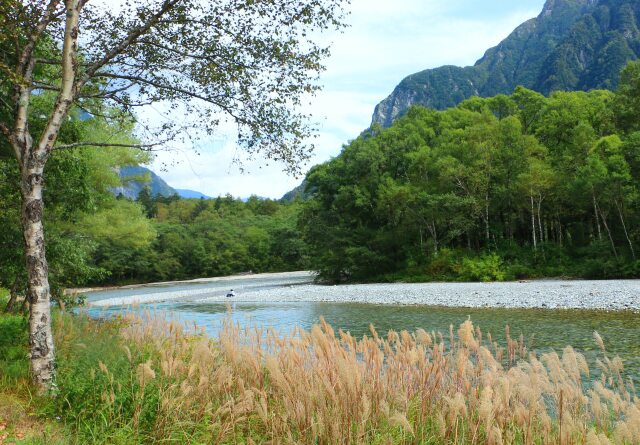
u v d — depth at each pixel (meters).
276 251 91.94
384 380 5.00
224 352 5.95
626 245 35.06
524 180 37.44
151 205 125.06
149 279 78.44
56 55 8.59
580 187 34.22
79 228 23.91
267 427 4.65
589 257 35.41
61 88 6.60
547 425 4.19
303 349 5.34
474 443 4.26
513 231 46.59
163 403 4.86
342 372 4.36
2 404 5.32
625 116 39.47
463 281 38.28
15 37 6.61
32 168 6.37
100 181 21.92
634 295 21.08
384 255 46.53
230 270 87.88
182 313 24.77
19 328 8.95
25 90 6.61
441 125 52.16
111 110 10.27
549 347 12.30
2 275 11.52
